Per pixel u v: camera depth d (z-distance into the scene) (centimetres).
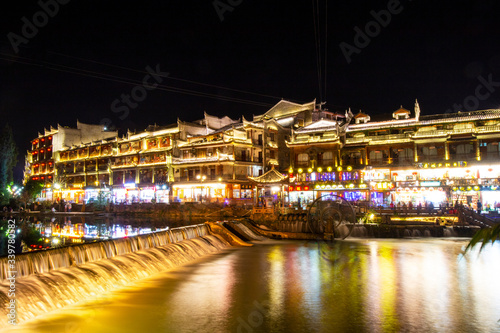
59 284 1698
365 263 2762
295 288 2059
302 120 8288
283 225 4519
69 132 11512
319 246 3612
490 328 1480
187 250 2950
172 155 8250
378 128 6272
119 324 1481
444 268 2581
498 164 5366
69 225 5391
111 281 1991
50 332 1358
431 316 1616
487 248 3459
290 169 6550
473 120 5650
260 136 7844
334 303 1797
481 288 2064
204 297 1870
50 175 11556
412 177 5888
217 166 7512
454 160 5706
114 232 4484
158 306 1714
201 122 9256
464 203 5434
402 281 2223
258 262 2794
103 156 9975
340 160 6300
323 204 4516
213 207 6175
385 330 1460
